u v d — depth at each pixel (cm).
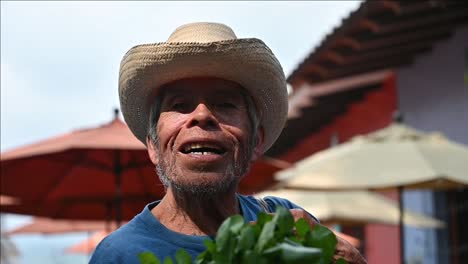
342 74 1235
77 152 832
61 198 898
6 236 983
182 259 237
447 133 1193
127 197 904
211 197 279
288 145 1631
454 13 1030
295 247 221
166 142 284
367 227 1410
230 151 281
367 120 1391
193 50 283
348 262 258
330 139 1524
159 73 289
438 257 1195
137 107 309
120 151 810
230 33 305
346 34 1071
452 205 1175
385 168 816
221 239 225
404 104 1276
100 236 1270
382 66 1228
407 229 1282
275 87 299
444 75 1181
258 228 227
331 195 1069
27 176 863
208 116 280
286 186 831
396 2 970
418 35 1107
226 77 288
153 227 280
